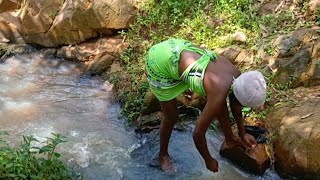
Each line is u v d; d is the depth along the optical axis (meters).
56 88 5.60
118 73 5.58
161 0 5.99
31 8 6.43
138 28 5.89
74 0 6.12
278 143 4.07
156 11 5.88
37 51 6.40
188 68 3.45
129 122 4.89
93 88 5.58
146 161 4.31
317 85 4.55
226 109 3.77
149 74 3.76
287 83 4.63
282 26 5.27
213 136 4.50
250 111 4.41
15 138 4.61
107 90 5.50
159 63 3.63
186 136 4.58
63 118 5.00
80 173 4.13
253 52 5.04
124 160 4.33
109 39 6.01
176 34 5.58
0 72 5.95
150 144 4.53
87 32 6.08
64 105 5.25
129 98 5.09
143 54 5.59
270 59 4.91
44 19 6.29
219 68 3.39
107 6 5.90
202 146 3.55
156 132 4.65
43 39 6.33
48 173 3.66
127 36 5.89
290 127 4.06
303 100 4.38
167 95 3.76
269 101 4.50
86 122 4.94
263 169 4.04
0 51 6.31
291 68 4.67
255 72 3.34
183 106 4.71
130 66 5.53
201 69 3.39
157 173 4.15
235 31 5.31
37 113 5.08
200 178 4.08
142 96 5.03
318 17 5.15
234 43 5.18
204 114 3.38
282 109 4.31
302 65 4.65
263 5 5.57
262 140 4.11
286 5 5.50
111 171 4.18
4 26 6.55
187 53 3.53
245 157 4.05
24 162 3.64
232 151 4.12
